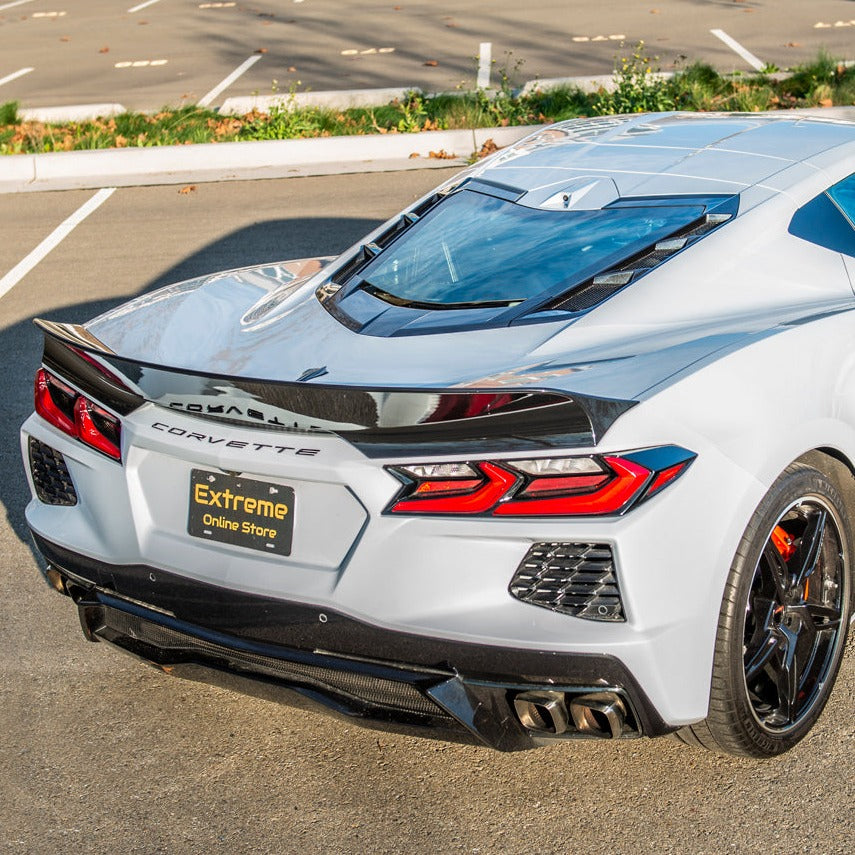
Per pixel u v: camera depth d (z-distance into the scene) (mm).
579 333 2975
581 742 3203
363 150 10781
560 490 2537
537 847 2818
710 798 2943
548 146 4102
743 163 3578
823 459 3055
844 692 3344
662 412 2600
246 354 3076
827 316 3059
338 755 3238
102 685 3625
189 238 8688
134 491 3045
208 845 2896
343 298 3418
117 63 16297
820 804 2893
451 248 3537
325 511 2748
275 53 16062
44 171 10898
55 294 7617
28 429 3346
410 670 2701
